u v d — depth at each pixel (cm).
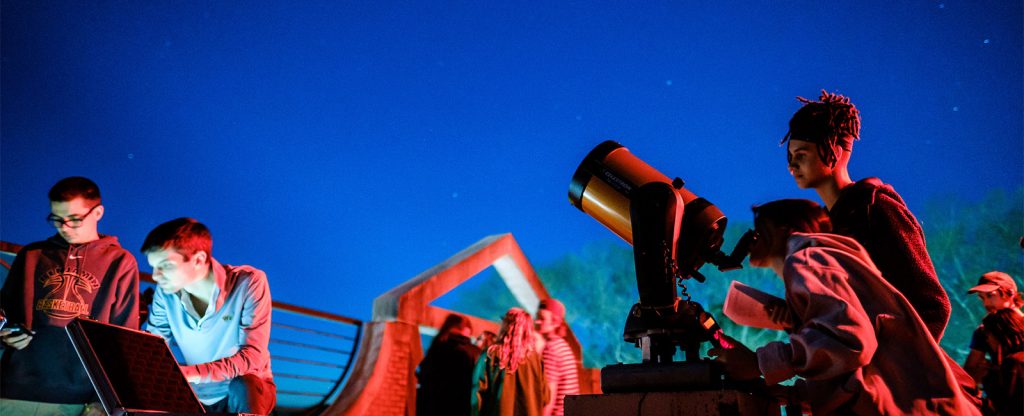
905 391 159
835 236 179
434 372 529
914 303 189
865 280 167
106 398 166
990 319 401
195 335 319
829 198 220
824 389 168
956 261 1959
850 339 154
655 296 172
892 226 194
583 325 2408
